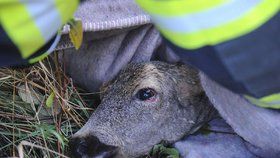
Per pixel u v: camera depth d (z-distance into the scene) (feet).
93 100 3.51
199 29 1.97
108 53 3.40
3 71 3.32
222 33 1.98
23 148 3.09
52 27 2.09
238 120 2.93
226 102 2.90
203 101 3.29
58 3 2.04
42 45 2.14
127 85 3.22
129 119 3.15
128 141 3.14
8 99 3.29
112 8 3.17
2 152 3.09
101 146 3.07
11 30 2.05
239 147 3.19
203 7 1.92
